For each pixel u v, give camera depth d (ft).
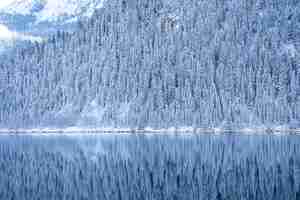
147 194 269.23
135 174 339.16
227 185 281.54
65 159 438.81
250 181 290.56
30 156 470.39
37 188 299.58
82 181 319.68
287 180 286.87
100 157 446.60
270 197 243.81
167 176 325.01
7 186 307.37
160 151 479.00
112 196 268.62
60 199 266.36
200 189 275.18
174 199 252.83
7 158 456.86
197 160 399.03
